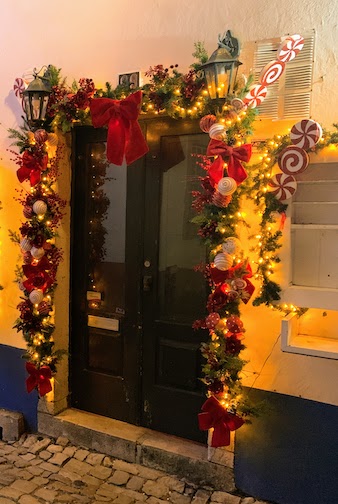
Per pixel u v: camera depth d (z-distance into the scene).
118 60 3.06
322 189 2.31
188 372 3.06
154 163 3.09
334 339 2.48
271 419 2.66
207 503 2.68
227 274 2.45
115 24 3.06
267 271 2.35
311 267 2.37
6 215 3.53
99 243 3.37
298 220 2.37
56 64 3.30
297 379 2.58
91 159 3.37
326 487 2.54
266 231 2.38
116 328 3.31
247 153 2.35
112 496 2.74
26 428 3.51
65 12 3.24
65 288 3.43
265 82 2.39
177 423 3.12
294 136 2.20
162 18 2.90
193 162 2.98
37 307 3.14
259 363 2.68
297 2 2.48
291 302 2.32
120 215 3.27
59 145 3.29
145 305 3.18
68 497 2.72
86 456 3.14
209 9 2.74
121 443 3.10
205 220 2.52
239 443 2.75
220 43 2.45
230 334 2.53
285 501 2.65
